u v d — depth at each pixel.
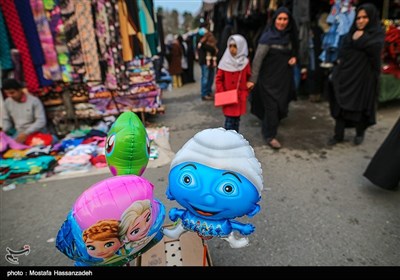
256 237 2.06
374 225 2.16
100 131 4.09
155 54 4.50
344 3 4.38
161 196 2.58
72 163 3.20
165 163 3.24
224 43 5.51
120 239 1.09
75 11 3.78
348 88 3.16
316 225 2.17
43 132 3.88
